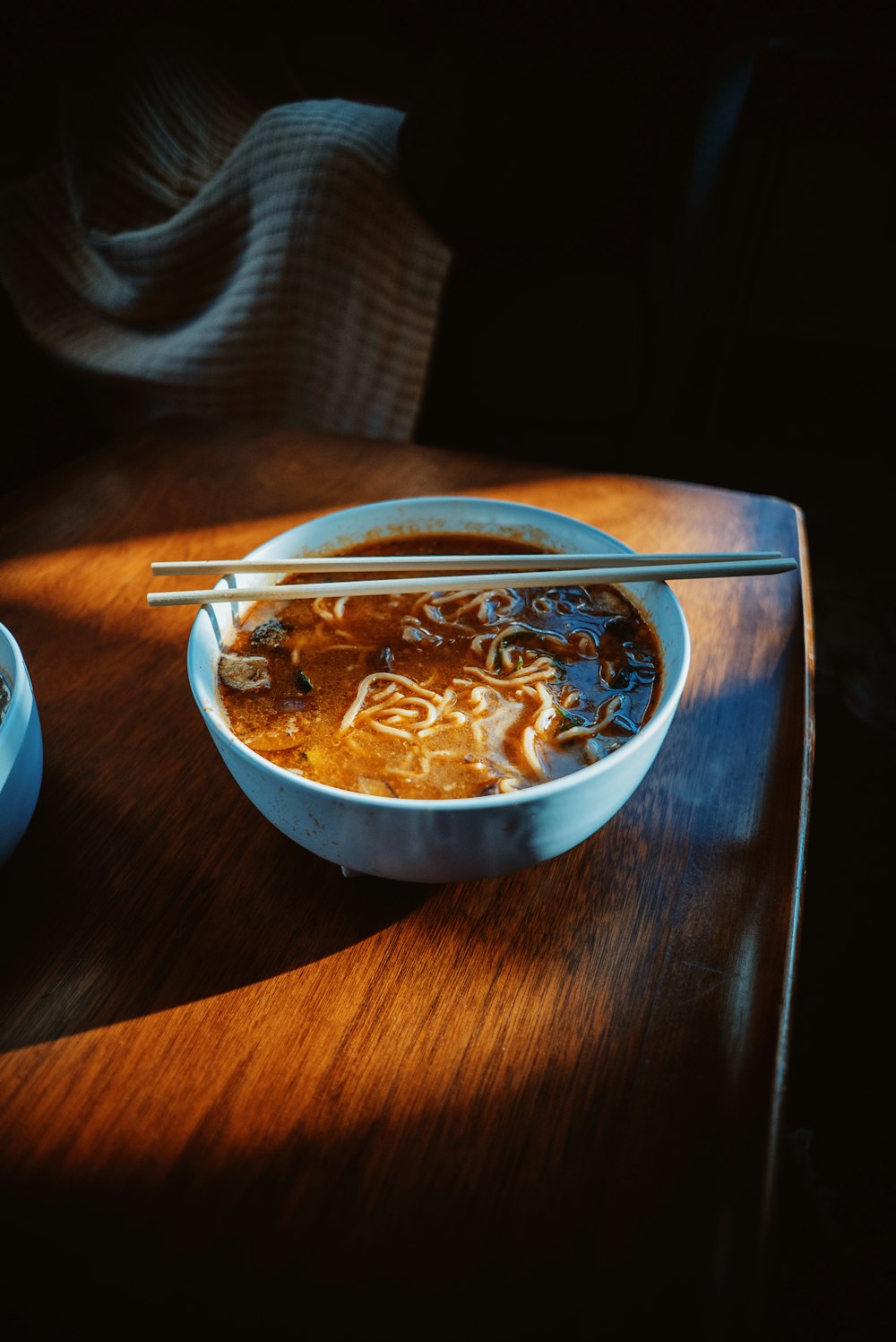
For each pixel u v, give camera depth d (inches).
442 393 53.9
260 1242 12.4
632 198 43.4
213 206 45.0
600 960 14.8
